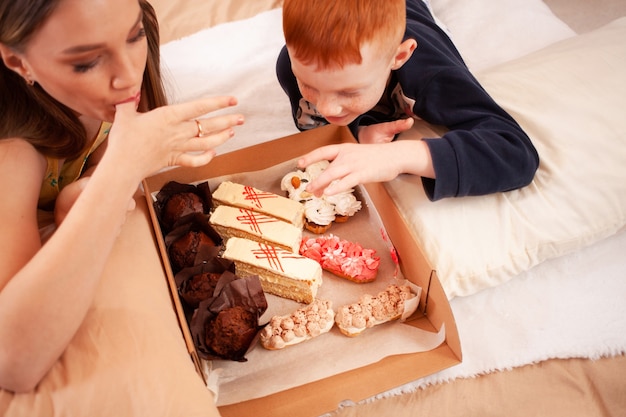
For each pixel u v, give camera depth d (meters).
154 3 1.94
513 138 1.29
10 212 0.94
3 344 0.85
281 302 1.34
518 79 1.47
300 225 1.45
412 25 1.41
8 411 0.88
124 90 0.94
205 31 1.87
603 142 1.37
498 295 1.32
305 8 1.10
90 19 0.82
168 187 1.41
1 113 0.99
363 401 1.20
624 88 1.44
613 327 1.26
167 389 0.91
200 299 1.25
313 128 1.59
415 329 1.25
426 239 1.29
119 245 1.10
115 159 0.89
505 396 1.19
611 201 1.34
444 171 1.23
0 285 0.89
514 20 1.86
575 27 2.24
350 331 1.25
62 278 0.86
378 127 1.38
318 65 1.12
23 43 0.84
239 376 1.21
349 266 1.33
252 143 1.67
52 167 1.12
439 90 1.34
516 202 1.32
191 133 0.98
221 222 1.40
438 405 1.19
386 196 1.29
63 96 0.93
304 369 1.21
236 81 1.78
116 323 0.96
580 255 1.37
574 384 1.20
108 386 0.90
